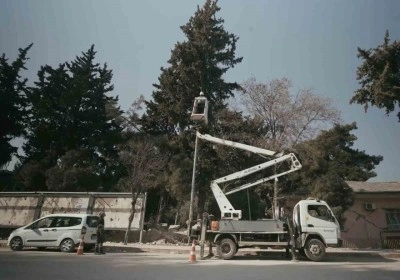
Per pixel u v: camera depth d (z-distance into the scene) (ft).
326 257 57.16
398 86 68.39
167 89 95.81
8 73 127.95
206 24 96.84
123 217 75.15
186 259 48.52
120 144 100.63
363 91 71.77
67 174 88.99
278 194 79.00
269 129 81.51
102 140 106.01
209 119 86.43
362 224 85.51
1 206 79.92
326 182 73.67
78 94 110.63
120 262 41.50
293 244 50.90
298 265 43.37
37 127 106.63
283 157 57.57
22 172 96.99
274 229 51.93
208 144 86.58
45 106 108.37
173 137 95.14
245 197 93.40
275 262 47.21
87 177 91.76
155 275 31.68
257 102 81.61
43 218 57.06
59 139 106.52
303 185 83.61
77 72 123.24
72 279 28.40
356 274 35.09
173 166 85.15
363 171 119.96
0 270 32.24
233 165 84.79
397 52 69.10
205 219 53.36
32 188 97.76
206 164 84.02
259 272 35.50
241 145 58.13
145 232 78.59
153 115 102.06
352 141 126.62
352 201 74.90
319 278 31.94
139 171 80.64
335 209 72.38
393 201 86.12
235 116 84.33
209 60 94.38
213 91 94.43
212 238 53.42
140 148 85.71
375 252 60.85
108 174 108.58
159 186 92.32
